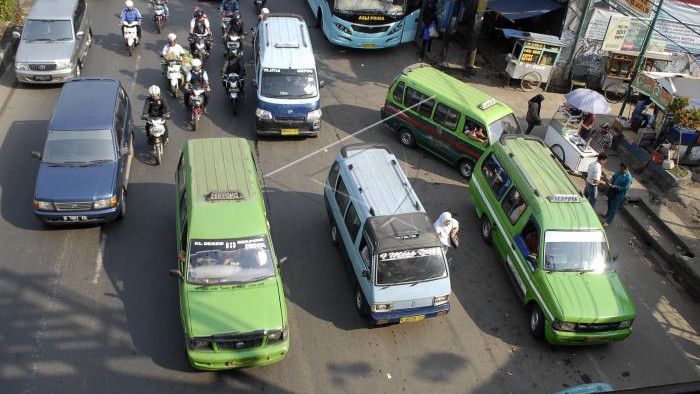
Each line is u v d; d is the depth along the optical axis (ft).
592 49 61.93
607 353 34.78
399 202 36.01
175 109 53.67
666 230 44.39
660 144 51.55
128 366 30.53
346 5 63.62
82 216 37.24
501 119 47.26
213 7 74.79
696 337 36.55
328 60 65.98
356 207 36.17
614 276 35.58
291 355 32.30
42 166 38.40
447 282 33.96
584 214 37.01
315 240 40.65
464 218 44.50
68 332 31.94
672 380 33.30
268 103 48.44
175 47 54.08
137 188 43.32
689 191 48.57
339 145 51.31
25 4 69.67
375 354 32.94
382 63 66.80
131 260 36.96
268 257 32.60
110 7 71.97
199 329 29.19
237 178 35.12
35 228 38.65
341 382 31.09
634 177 50.80
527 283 35.81
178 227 35.12
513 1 67.51
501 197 40.42
